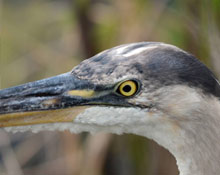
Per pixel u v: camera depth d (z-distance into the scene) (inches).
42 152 350.3
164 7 285.6
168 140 170.4
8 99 171.8
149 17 289.4
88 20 307.0
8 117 170.9
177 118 165.2
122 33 296.5
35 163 347.6
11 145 351.9
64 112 171.6
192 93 163.2
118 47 171.6
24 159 342.3
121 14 299.9
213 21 234.2
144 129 171.3
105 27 304.7
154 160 288.4
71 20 331.9
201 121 164.7
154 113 165.5
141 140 291.7
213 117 164.7
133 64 163.3
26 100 171.9
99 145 294.7
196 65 165.3
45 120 171.8
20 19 370.3
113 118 168.4
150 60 163.5
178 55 165.5
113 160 300.4
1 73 346.9
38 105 171.5
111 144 298.2
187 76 162.9
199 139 166.2
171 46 169.5
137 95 164.6
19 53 354.3
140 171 292.8
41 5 374.9
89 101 169.5
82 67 171.5
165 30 282.8
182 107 163.5
